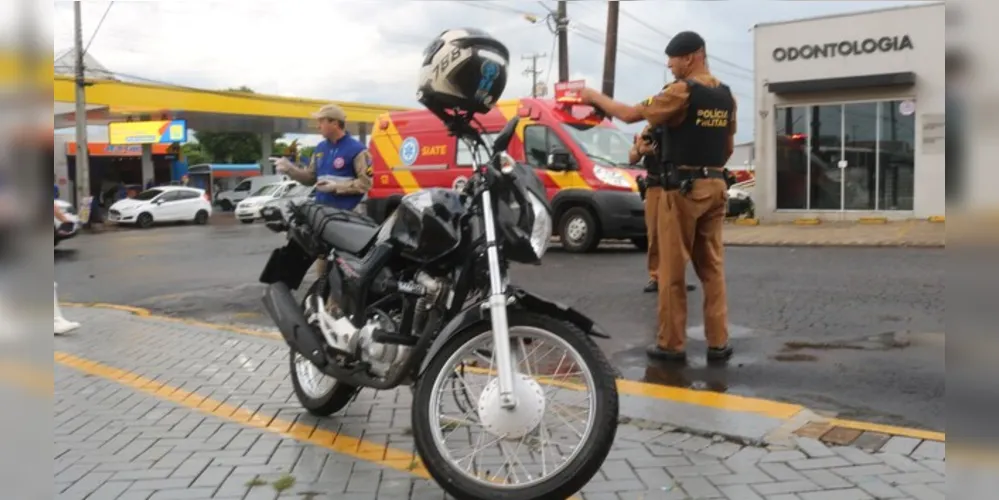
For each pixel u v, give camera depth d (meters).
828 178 18.89
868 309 7.18
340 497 3.51
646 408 4.55
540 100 13.05
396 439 4.25
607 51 21.66
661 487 3.53
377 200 14.44
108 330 7.35
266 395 5.12
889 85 17.80
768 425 4.23
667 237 5.56
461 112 3.78
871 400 4.69
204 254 15.88
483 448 3.58
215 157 63.31
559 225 12.76
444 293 3.63
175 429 4.46
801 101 18.98
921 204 17.66
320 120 6.84
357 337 3.97
